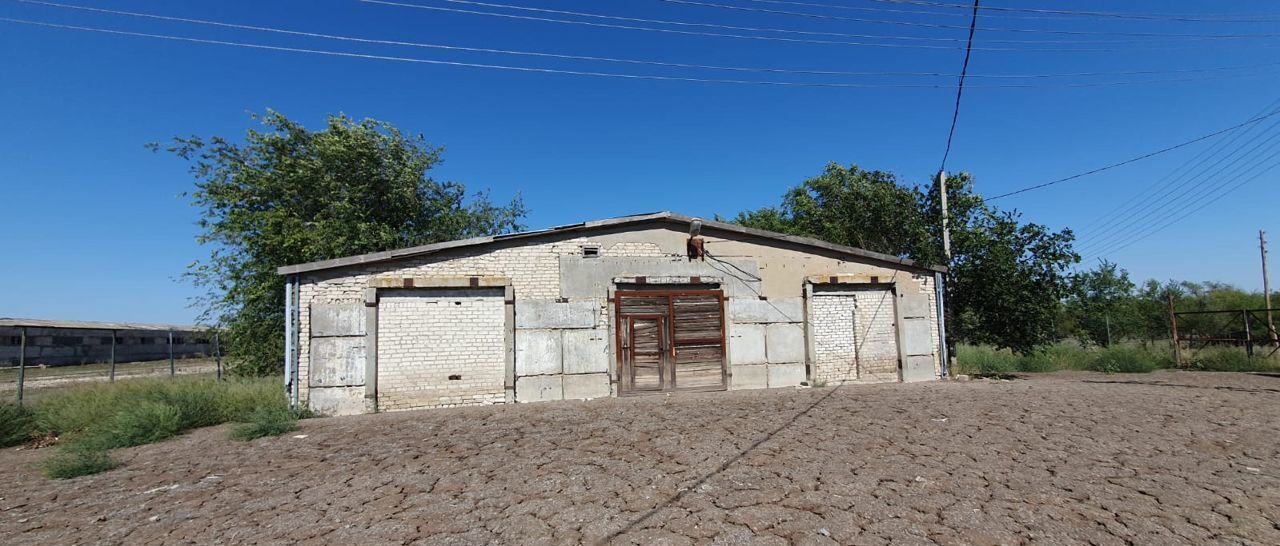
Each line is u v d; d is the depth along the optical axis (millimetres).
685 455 6789
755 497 5289
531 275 13016
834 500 5195
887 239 19484
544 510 5117
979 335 16984
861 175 24078
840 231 20562
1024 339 16625
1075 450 6820
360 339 12055
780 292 14398
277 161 19641
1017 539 4375
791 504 5109
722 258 14117
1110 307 17875
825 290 14781
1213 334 24438
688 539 4414
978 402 10328
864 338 14875
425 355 12336
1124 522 4672
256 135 19438
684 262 13867
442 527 4812
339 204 18938
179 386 13445
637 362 13414
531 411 10867
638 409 10586
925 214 17984
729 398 11891
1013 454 6664
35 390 16609
